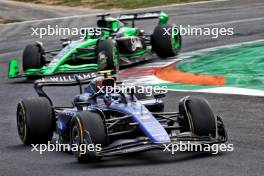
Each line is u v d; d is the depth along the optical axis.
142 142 30.47
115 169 30.44
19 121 37.72
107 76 35.34
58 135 36.62
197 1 128.12
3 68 78.44
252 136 36.31
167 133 32.06
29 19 129.25
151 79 59.28
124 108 32.66
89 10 135.62
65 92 57.34
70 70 61.59
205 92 50.84
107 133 31.11
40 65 65.50
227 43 76.81
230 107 44.72
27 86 63.66
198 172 28.97
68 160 33.19
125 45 66.38
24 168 32.47
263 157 31.38
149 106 35.38
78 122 31.23
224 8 112.75
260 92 48.31
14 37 107.56
